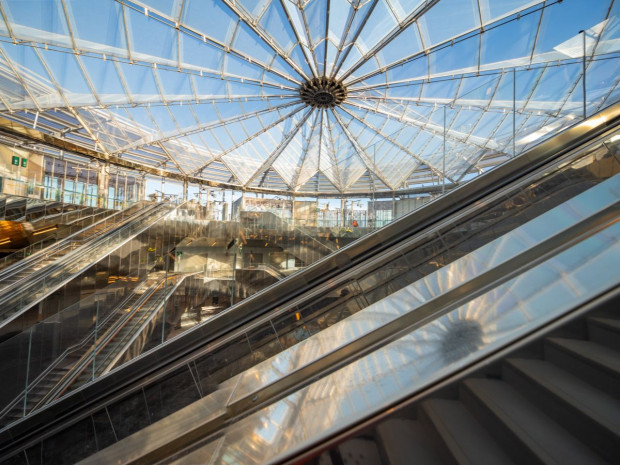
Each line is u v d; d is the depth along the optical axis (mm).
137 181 29922
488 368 1652
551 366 1626
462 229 5980
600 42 8805
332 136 30703
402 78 22188
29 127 18375
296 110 26781
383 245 6984
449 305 3111
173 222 20875
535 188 5734
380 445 1570
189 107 23188
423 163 12719
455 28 17688
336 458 1586
